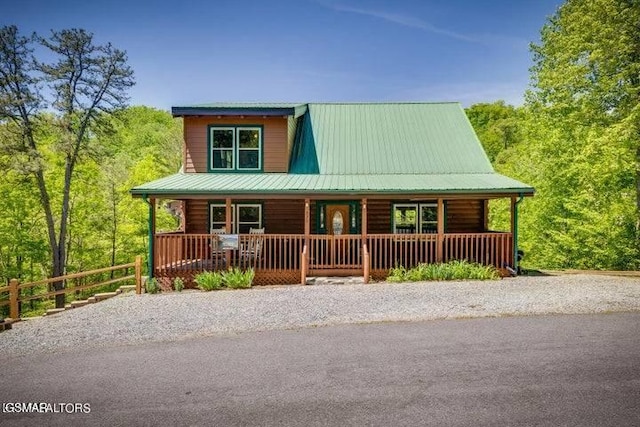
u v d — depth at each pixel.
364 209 14.55
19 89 22.66
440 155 17.66
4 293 26.50
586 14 19.05
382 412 5.25
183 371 6.70
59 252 24.70
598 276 14.93
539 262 25.19
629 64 17.97
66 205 24.73
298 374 6.45
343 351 7.40
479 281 13.71
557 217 23.06
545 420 4.99
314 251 16.95
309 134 18.88
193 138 17.64
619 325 8.56
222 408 5.46
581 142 21.55
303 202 17.61
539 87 22.89
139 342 8.26
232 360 7.12
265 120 17.59
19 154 22.84
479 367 6.54
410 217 17.91
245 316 9.92
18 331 9.52
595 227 20.22
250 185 14.95
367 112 20.00
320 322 9.25
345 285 13.70
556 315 9.40
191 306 11.23
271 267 15.17
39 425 5.15
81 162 25.58
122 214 29.70
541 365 6.56
